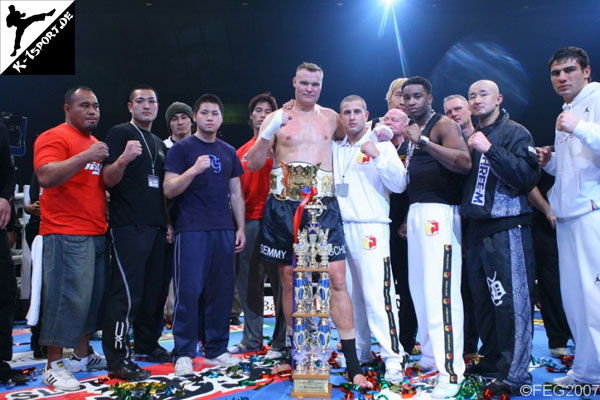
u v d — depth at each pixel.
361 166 3.46
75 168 3.25
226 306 3.88
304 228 3.37
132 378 3.46
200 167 3.56
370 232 3.42
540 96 12.44
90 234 3.52
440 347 3.12
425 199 3.30
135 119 3.91
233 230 3.90
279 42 12.27
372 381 3.23
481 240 3.17
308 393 3.07
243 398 2.99
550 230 4.20
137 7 11.09
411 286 3.39
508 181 2.99
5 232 3.46
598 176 2.99
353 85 13.41
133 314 3.65
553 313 4.13
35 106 12.52
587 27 11.13
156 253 3.89
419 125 3.50
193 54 12.40
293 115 3.54
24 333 5.63
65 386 3.25
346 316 3.32
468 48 12.30
